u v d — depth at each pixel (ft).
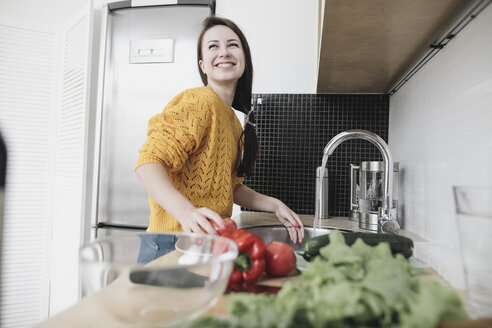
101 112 6.04
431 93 3.20
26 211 7.83
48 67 8.04
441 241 2.86
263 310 0.96
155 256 1.66
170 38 5.85
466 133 2.37
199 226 2.31
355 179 5.01
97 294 1.10
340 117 5.69
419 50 3.25
